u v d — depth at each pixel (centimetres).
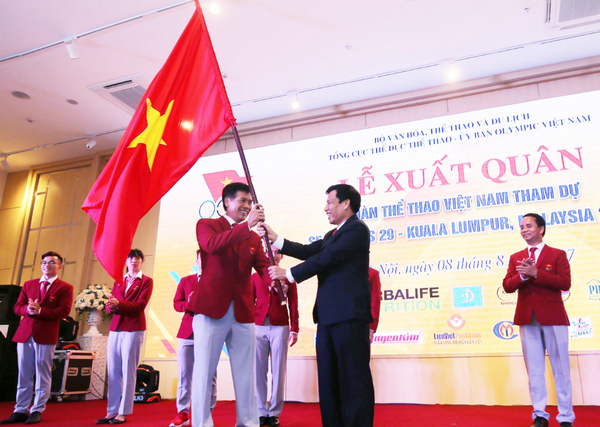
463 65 534
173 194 658
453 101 567
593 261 462
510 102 541
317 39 494
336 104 612
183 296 372
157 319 614
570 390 312
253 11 455
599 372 438
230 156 645
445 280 507
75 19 468
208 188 643
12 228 784
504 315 479
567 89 523
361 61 529
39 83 570
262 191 613
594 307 452
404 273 524
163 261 633
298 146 616
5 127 676
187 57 272
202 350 226
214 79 264
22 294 407
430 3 444
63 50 511
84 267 702
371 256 541
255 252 255
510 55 516
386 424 342
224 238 225
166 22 469
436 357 491
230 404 512
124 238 227
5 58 521
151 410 456
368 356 208
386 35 488
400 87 576
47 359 385
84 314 676
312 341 535
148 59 524
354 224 223
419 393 487
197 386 223
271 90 582
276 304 379
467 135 543
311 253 242
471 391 472
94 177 741
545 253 347
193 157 252
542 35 485
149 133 252
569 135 504
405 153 564
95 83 569
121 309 371
